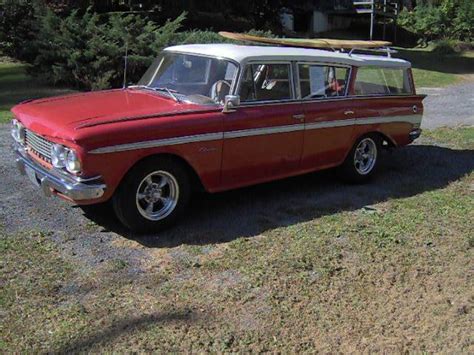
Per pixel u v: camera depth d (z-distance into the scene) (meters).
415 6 36.81
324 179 6.53
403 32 32.72
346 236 4.72
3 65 16.58
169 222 4.74
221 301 3.61
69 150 4.17
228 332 3.26
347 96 5.95
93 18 14.21
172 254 4.29
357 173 6.26
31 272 3.92
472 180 6.59
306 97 5.52
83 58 13.41
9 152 7.32
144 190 4.54
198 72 5.21
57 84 13.96
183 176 4.72
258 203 5.57
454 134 9.43
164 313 3.45
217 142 4.79
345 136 5.95
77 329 3.24
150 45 13.74
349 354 3.09
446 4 32.12
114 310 3.46
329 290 3.79
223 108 4.84
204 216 5.14
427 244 4.59
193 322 3.35
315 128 5.59
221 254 4.31
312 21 32.66
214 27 21.12
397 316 3.48
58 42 13.72
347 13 32.06
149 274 3.95
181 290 3.74
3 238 4.46
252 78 5.05
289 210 5.37
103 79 13.07
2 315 3.37
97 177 4.18
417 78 19.36
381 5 29.16
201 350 3.09
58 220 4.90
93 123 4.25
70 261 4.12
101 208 5.21
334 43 6.61
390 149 6.83
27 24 15.78
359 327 3.35
